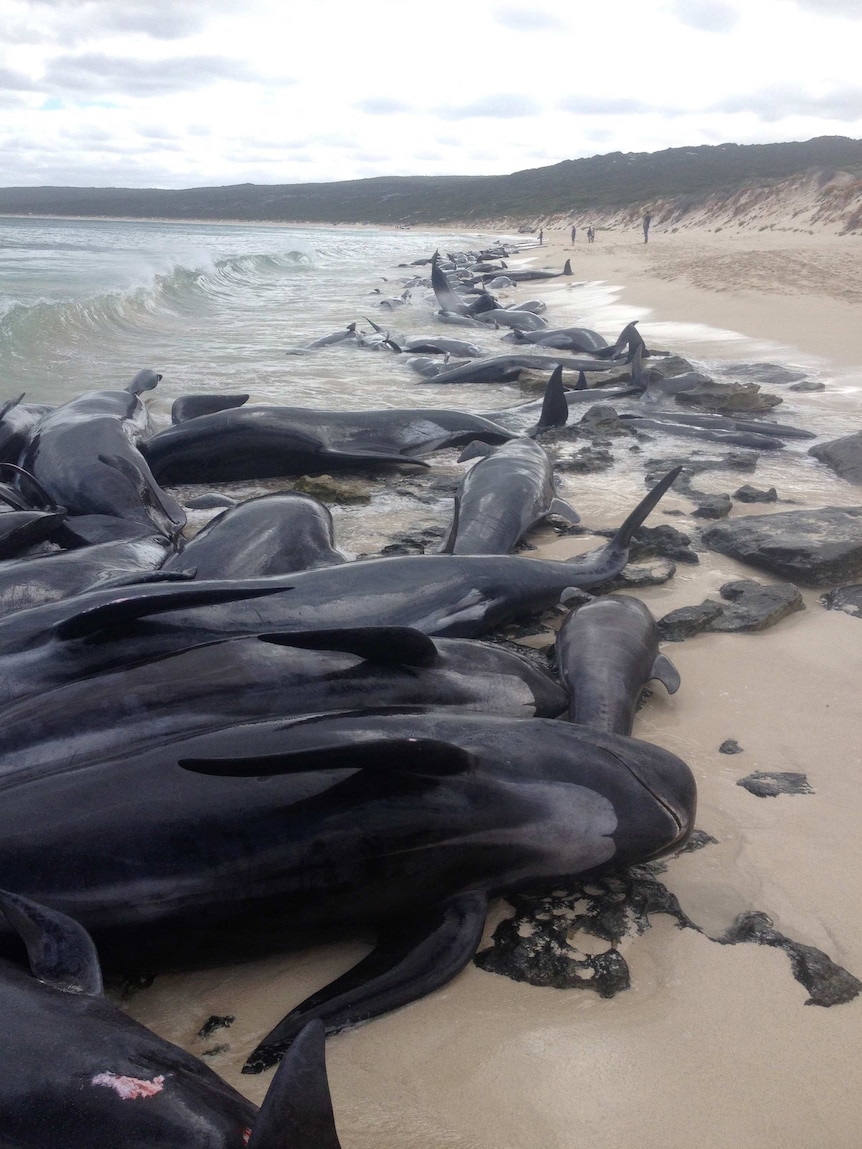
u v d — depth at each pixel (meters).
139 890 3.28
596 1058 3.06
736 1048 3.10
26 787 3.52
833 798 4.36
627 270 38.25
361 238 92.75
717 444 10.76
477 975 3.40
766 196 63.84
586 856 3.71
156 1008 3.30
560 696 4.82
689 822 3.88
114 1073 2.45
